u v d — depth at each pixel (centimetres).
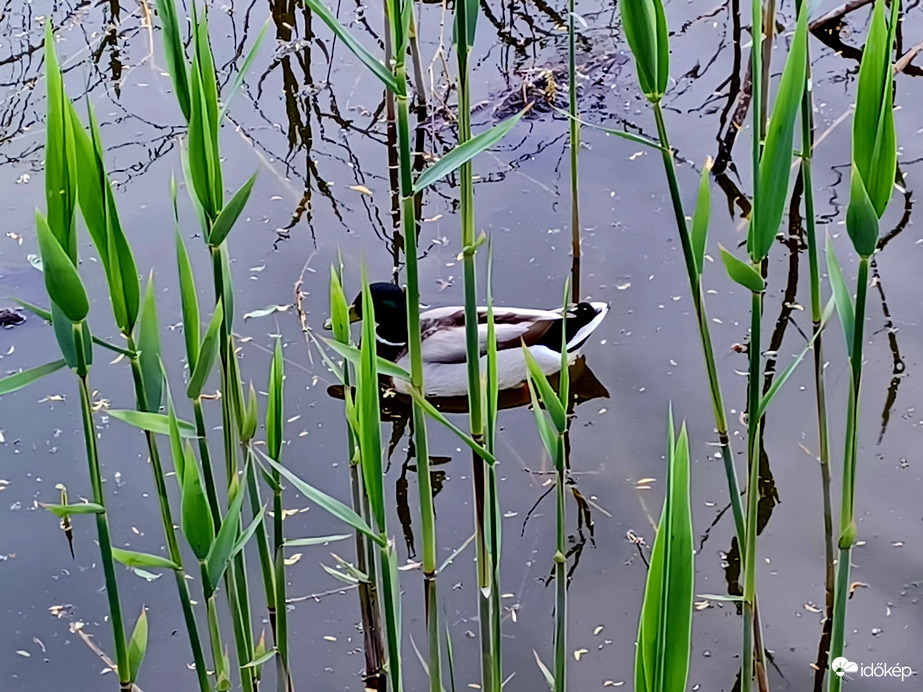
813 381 507
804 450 477
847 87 677
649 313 555
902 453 469
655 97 224
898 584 418
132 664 238
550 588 434
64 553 457
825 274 562
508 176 646
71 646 422
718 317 548
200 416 236
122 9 801
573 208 564
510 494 476
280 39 766
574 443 494
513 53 736
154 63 748
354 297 580
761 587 426
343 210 638
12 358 544
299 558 452
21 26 789
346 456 496
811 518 448
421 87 691
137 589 444
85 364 201
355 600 436
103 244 199
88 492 479
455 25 207
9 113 713
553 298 568
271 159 674
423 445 238
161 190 648
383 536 231
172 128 696
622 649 409
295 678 406
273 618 323
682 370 523
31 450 499
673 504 151
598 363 533
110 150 679
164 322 563
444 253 609
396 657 245
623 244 595
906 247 573
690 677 397
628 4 208
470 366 234
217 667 240
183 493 208
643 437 493
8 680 409
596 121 678
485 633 262
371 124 700
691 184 628
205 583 223
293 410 516
